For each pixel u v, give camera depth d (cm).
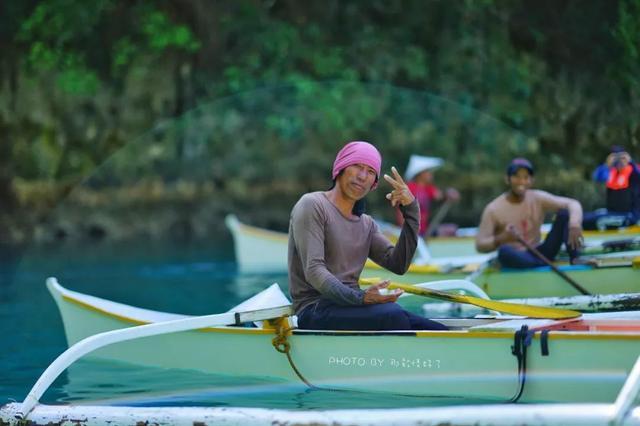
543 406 1055
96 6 5184
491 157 5072
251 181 5841
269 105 5622
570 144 4122
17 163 5441
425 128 5400
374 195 5678
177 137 5606
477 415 1050
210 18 5528
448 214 5356
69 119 5497
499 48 4938
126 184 5575
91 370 1717
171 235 5597
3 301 2802
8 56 5294
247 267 3772
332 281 1440
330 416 1096
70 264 3997
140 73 5547
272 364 1539
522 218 2469
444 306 2231
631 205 2858
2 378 1681
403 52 5478
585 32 4281
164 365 1684
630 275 2258
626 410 1038
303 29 5659
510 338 1357
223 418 1154
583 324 1434
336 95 5547
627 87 4000
